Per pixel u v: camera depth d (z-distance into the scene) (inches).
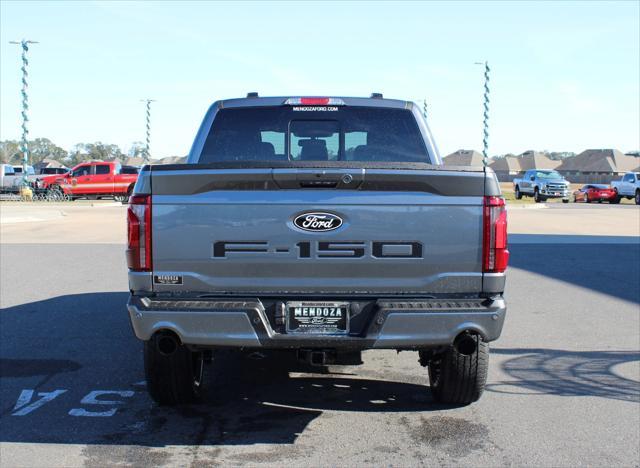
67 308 335.6
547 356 253.6
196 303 161.0
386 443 169.3
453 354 180.7
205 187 161.2
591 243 649.6
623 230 813.9
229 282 162.7
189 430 177.8
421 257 162.6
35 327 295.3
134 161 3614.7
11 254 542.3
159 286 163.5
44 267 472.1
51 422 183.2
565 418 187.6
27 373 228.4
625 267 484.1
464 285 164.1
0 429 177.9
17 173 1886.1
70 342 269.9
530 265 493.0
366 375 229.0
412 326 159.5
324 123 225.6
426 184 161.5
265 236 161.6
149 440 171.0
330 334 161.6
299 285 162.7
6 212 1007.0
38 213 977.5
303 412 192.1
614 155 3880.4
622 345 269.9
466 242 162.9
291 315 162.9
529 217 1060.5
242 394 208.5
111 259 513.3
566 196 1758.1
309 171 159.5
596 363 244.1
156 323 159.9
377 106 226.1
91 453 162.6
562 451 164.6
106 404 197.9
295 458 160.1
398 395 207.5
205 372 233.1
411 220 162.1
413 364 243.0
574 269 474.0
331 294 163.2
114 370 232.1
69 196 1503.4
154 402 199.8
